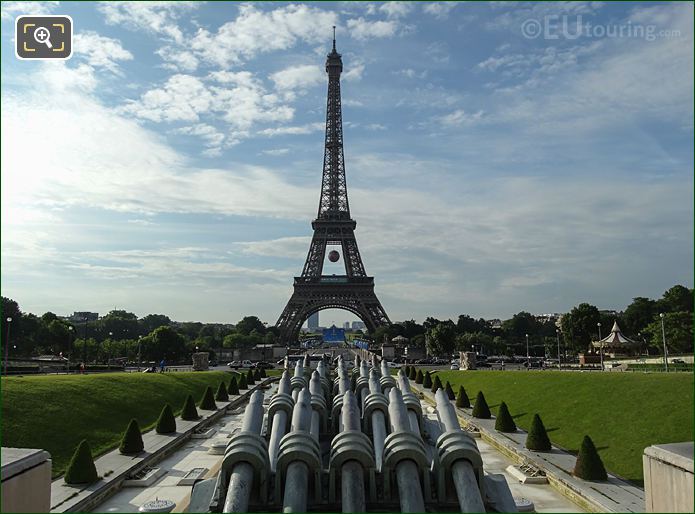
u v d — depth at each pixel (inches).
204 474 1895.9
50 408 2263.8
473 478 1199.6
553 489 1744.6
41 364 5113.2
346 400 1560.0
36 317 6968.5
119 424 2461.9
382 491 1238.9
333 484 1221.7
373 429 1628.9
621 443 2000.5
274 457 1371.8
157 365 6579.7
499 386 3494.1
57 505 1475.1
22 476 994.7
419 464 1240.2
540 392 2977.4
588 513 1504.7
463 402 3297.2
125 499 1659.7
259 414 1427.2
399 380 2102.6
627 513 1384.1
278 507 1211.2
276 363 7135.8
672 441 1882.4
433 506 1222.3
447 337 7362.2
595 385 2657.5
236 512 1091.9
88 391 2669.8
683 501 949.8
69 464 1776.6
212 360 7662.4
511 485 1793.8
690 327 5871.1
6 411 2062.0
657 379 2434.8
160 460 2124.8
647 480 1066.1
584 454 1729.8
